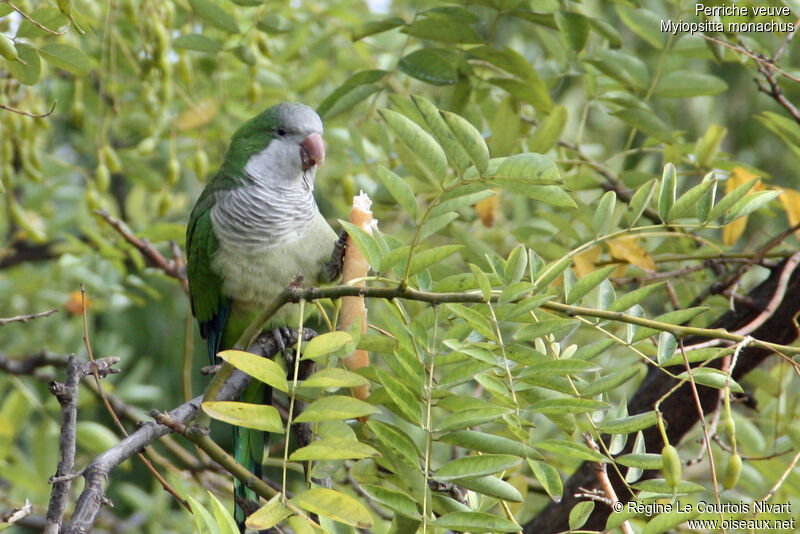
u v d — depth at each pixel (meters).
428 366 4.58
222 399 5.42
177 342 14.45
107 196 11.23
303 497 3.88
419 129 4.22
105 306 10.12
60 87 9.95
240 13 9.38
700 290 8.41
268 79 9.83
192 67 9.65
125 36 9.48
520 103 7.41
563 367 4.23
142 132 9.83
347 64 10.59
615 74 7.61
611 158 8.12
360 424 4.97
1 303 10.89
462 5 7.14
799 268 7.06
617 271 7.77
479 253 6.99
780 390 7.20
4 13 5.64
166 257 11.16
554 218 7.45
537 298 4.34
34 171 8.12
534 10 7.27
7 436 8.10
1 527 4.57
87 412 12.01
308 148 7.53
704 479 7.87
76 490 8.69
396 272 4.83
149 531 10.70
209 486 8.36
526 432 4.16
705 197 4.64
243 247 7.45
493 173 4.20
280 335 7.18
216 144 10.16
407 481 4.42
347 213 9.32
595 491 5.34
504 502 5.02
